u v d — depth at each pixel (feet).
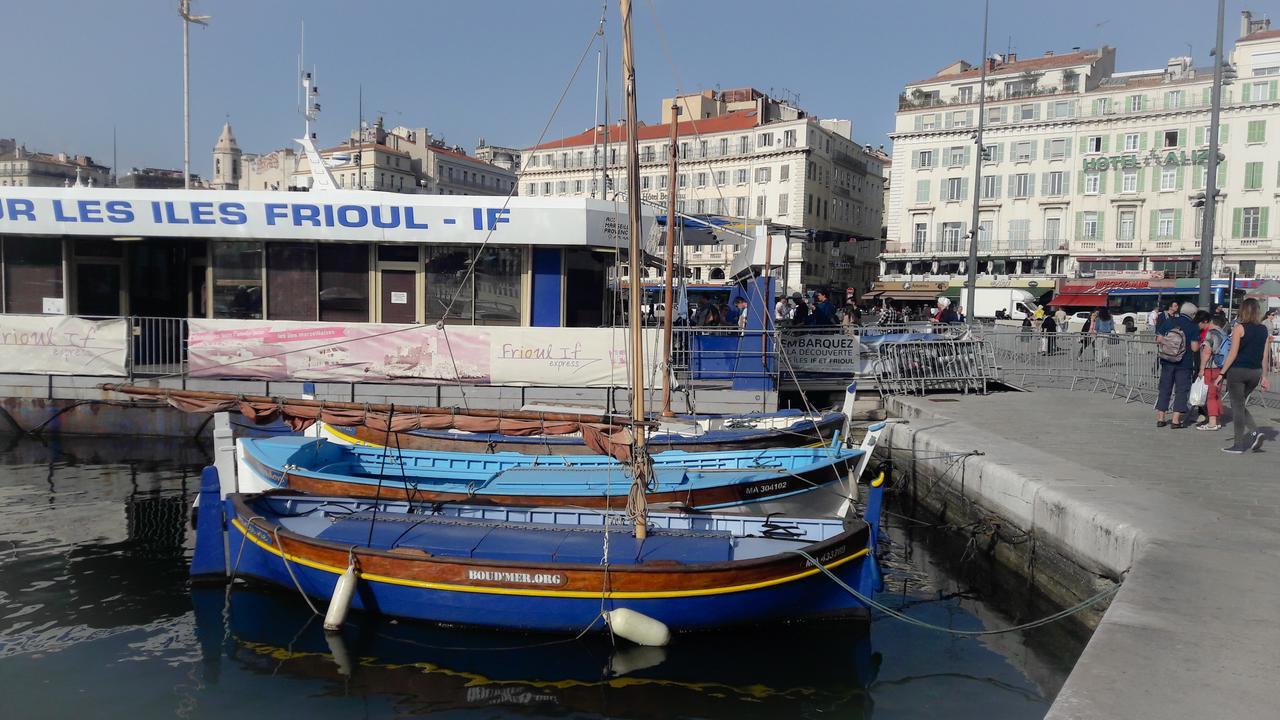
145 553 35.04
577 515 31.58
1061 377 69.15
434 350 52.24
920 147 261.03
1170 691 15.55
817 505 39.60
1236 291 185.78
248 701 23.34
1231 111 218.38
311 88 60.75
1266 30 233.96
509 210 52.80
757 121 282.15
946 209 257.34
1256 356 37.99
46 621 28.37
